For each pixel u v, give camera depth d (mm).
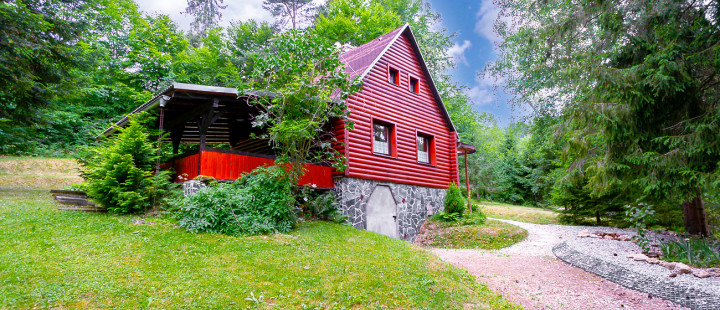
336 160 9477
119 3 24500
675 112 7441
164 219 7910
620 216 13781
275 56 8812
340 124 11203
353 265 6102
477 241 11312
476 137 34469
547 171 21281
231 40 29594
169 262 5531
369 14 23734
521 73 16156
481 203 26516
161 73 22922
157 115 10281
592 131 8195
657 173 7051
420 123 14281
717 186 6105
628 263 7172
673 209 12234
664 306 5695
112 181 8203
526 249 9961
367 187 11688
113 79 22375
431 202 14195
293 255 6379
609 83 7375
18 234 6332
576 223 15398
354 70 12727
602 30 8844
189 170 9164
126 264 5277
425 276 5988
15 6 9281
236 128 13750
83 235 6508
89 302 4102
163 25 25266
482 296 5703
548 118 16328
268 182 8500
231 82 23438
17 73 9539
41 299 4047
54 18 11320
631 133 7379
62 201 9648
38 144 18250
